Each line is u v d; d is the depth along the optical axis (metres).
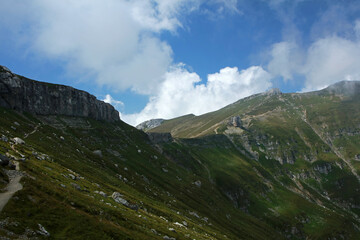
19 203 42.53
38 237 37.94
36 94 189.62
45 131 147.88
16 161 62.22
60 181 65.75
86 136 194.12
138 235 56.38
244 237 194.12
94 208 57.03
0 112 139.00
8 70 170.88
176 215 120.38
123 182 131.88
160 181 194.88
